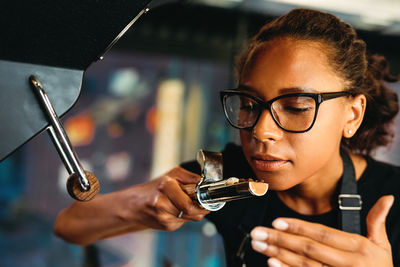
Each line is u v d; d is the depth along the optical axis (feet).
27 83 1.04
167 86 18.17
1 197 21.53
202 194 1.48
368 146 2.60
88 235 2.78
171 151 17.79
